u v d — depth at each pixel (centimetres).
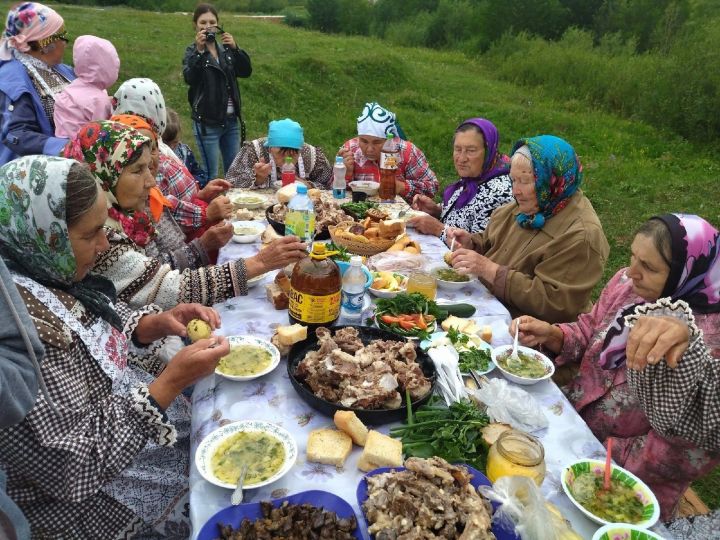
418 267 296
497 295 292
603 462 165
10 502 137
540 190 293
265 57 1577
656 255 200
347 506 141
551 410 193
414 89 1525
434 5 3141
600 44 2145
